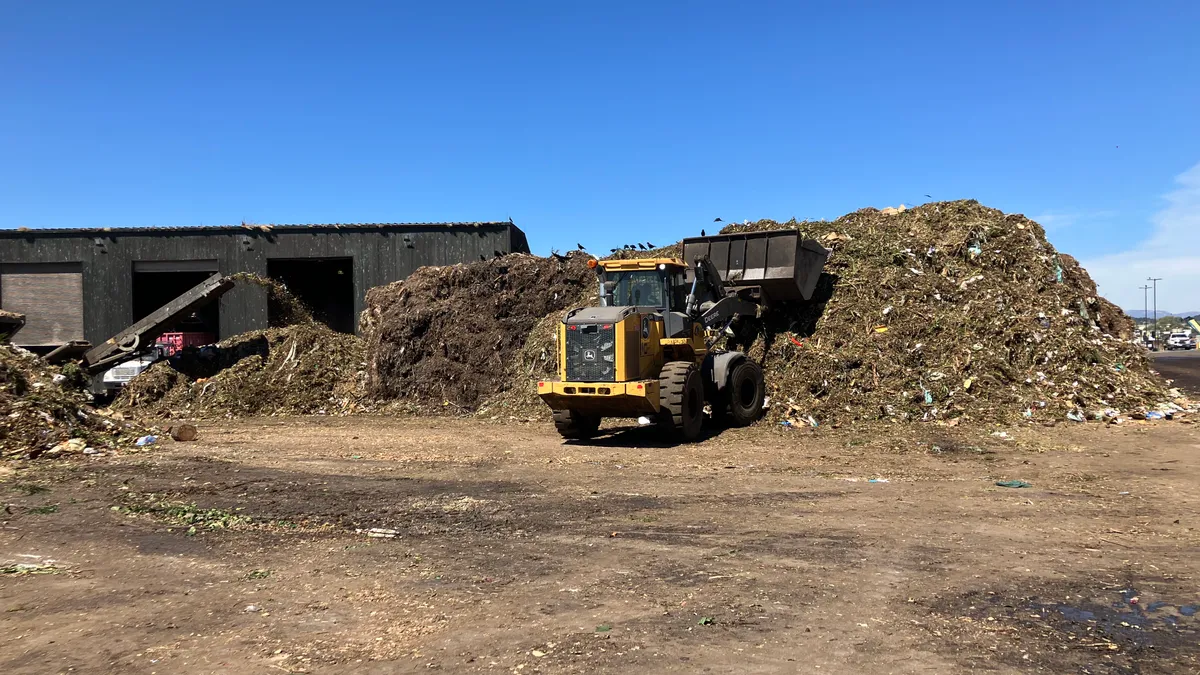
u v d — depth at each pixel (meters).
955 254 16.23
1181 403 13.67
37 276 27.50
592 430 13.36
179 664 4.02
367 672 3.90
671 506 7.66
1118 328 16.67
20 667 3.99
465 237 26.88
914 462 9.98
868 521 6.87
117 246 27.31
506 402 17.52
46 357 19.83
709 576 5.38
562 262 20.31
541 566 5.71
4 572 5.67
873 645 4.11
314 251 27.16
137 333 20.97
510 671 3.88
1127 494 7.75
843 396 13.74
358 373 20.05
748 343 15.79
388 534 6.72
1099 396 13.31
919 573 5.34
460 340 19.12
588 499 8.08
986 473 9.10
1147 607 4.62
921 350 14.20
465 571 5.63
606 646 4.16
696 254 16.02
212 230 27.19
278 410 19.11
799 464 10.04
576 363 12.39
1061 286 15.75
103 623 4.62
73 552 6.20
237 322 26.95
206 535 6.73
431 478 9.50
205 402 19.34
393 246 26.98
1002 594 4.89
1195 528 6.43
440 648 4.20
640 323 12.48
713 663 3.91
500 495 8.37
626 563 5.75
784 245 15.12
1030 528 6.51
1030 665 3.84
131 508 7.69
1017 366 13.84
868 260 16.36
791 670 3.81
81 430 12.20
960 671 3.78
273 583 5.39
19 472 9.74
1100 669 3.78
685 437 12.41
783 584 5.17
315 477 9.60
